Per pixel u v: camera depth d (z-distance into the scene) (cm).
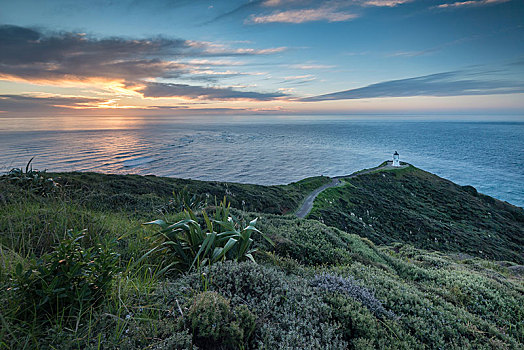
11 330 204
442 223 6322
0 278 235
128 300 268
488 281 718
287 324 281
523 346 411
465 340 362
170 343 211
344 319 325
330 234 828
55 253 238
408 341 321
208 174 18688
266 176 19225
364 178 9588
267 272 360
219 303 261
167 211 824
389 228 5575
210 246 402
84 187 809
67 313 237
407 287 504
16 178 705
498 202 9688
